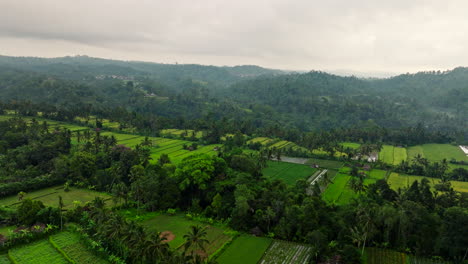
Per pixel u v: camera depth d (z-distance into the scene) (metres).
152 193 109.00
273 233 92.62
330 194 130.88
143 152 152.38
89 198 117.44
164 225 99.12
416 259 81.75
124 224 78.62
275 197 102.12
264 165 163.00
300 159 198.12
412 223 86.06
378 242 88.81
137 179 117.12
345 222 91.69
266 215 94.81
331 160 196.00
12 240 81.62
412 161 189.88
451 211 82.75
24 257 77.44
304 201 98.00
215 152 192.38
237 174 118.25
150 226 98.00
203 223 101.00
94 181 129.38
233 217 97.12
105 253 77.75
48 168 140.75
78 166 132.12
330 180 148.00
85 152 145.50
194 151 194.75
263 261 79.50
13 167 139.12
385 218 87.25
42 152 150.25
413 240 84.56
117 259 74.50
